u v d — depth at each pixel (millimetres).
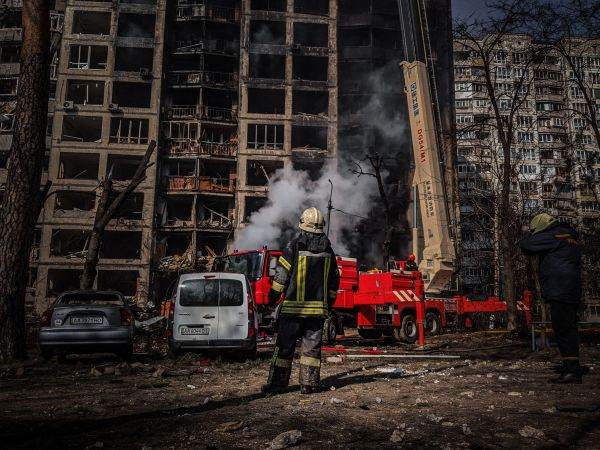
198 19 44031
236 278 9375
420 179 19391
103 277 39500
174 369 7852
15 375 7273
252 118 42312
